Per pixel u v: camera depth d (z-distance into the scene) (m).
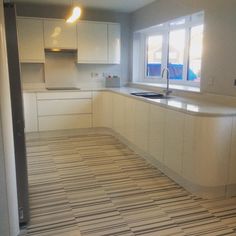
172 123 3.09
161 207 2.62
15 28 2.10
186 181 2.98
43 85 5.46
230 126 2.68
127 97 4.37
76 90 5.13
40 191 2.95
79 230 2.25
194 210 2.56
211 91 3.47
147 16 5.04
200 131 2.66
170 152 3.18
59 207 2.61
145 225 2.32
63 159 3.97
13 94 2.14
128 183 3.16
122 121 4.67
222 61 3.25
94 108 5.31
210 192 2.78
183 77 4.69
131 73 5.89
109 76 5.77
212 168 2.71
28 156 4.08
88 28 5.23
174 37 4.85
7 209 2.03
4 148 1.97
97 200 2.75
